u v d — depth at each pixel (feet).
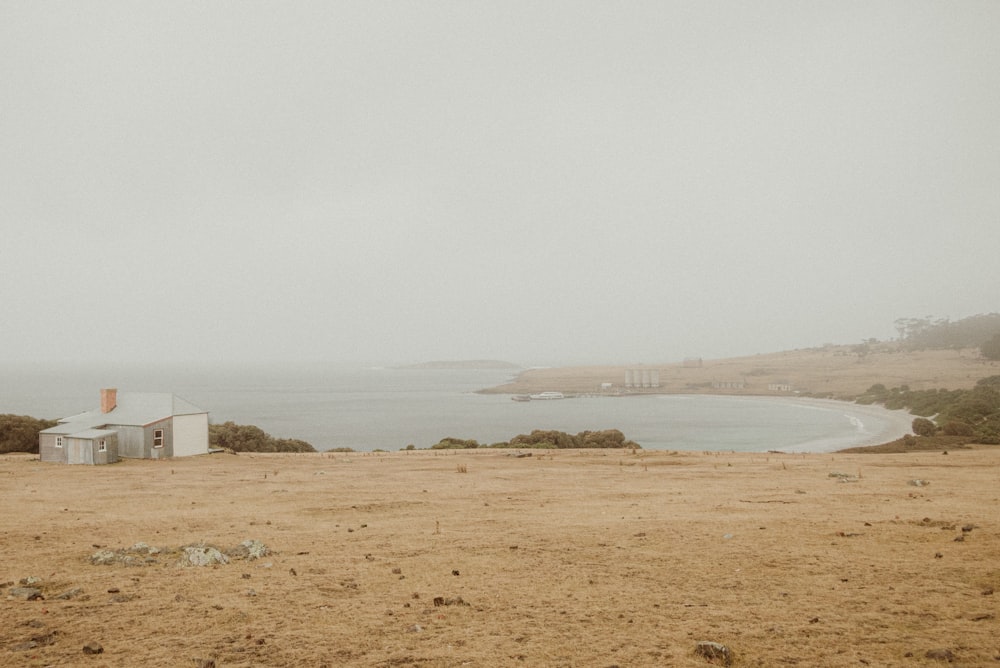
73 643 36.73
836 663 32.89
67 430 185.47
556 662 33.65
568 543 64.54
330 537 69.72
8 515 88.02
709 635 37.58
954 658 32.81
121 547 64.13
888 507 85.30
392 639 37.42
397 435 507.30
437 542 66.18
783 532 67.62
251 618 41.29
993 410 363.97
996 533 63.26
